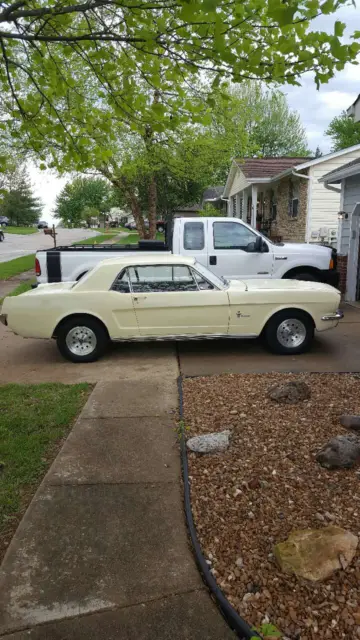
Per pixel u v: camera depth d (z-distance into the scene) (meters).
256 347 7.14
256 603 2.27
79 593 2.37
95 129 4.81
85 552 2.65
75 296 6.30
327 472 3.32
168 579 2.46
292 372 5.71
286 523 2.81
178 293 6.31
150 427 4.20
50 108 4.39
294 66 3.24
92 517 2.96
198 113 4.48
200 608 2.28
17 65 4.01
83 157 4.49
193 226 8.84
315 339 7.52
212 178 18.22
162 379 5.60
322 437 3.82
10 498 3.19
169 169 14.89
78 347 6.52
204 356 6.71
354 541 2.53
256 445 3.74
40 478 3.46
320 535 2.54
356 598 2.26
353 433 3.88
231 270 8.81
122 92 4.12
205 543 2.70
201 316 6.37
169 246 9.40
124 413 4.53
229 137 13.66
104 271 6.36
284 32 3.11
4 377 5.95
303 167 14.56
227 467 3.45
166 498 3.14
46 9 3.16
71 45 3.63
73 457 3.69
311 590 2.32
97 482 3.34
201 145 13.31
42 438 4.06
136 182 17.28
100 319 6.37
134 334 6.42
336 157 14.48
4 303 6.37
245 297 6.36
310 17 2.80
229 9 3.08
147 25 3.31
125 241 35.34
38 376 5.96
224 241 8.87
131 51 4.12
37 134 4.48
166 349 7.16
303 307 6.43
